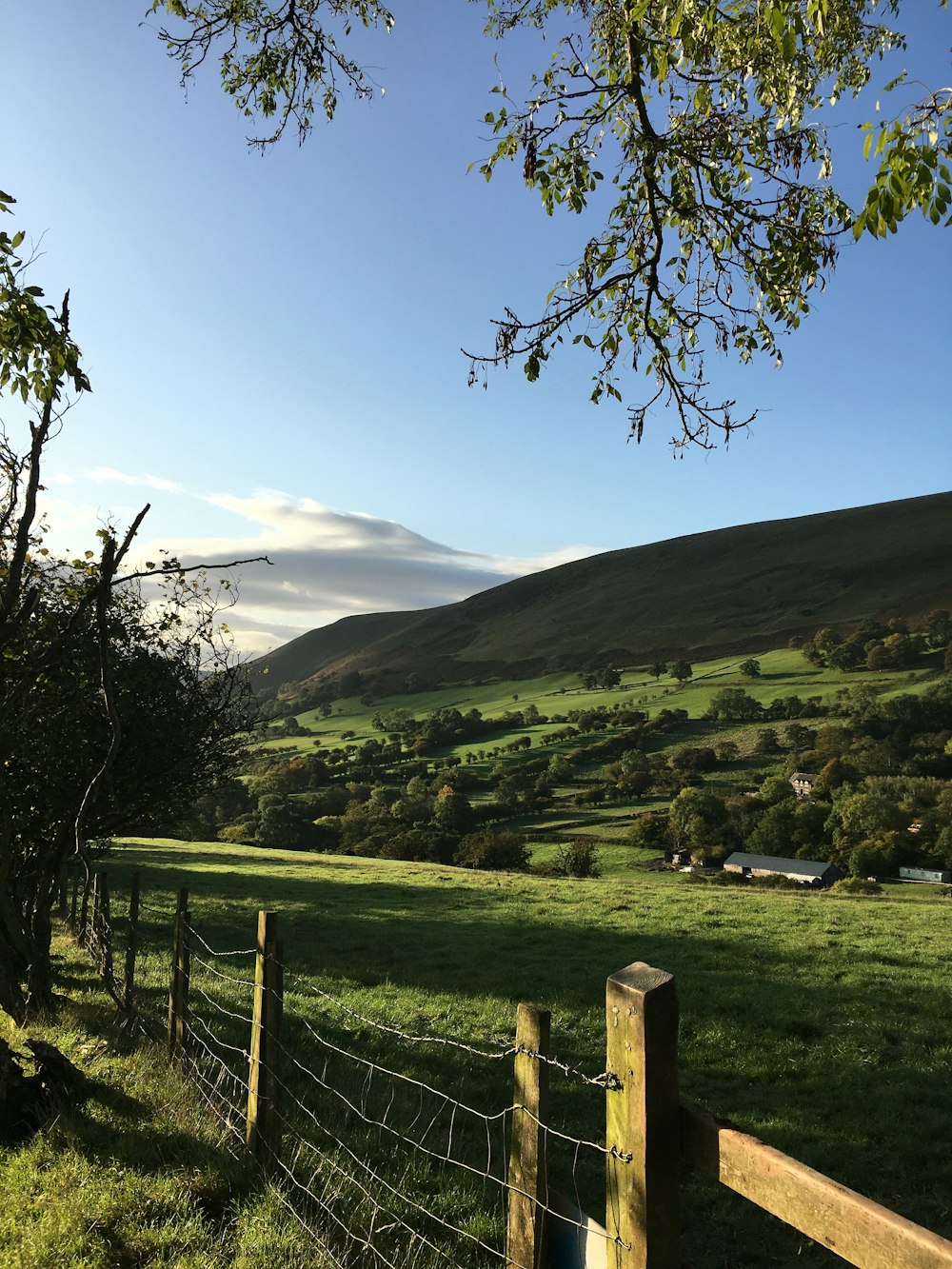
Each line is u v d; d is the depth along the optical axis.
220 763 12.65
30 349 7.41
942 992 14.95
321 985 15.84
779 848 98.06
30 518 7.13
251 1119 6.20
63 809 11.09
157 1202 5.60
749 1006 14.09
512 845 81.81
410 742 180.62
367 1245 5.01
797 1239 7.17
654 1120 2.63
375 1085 9.65
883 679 172.38
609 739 155.75
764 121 7.39
